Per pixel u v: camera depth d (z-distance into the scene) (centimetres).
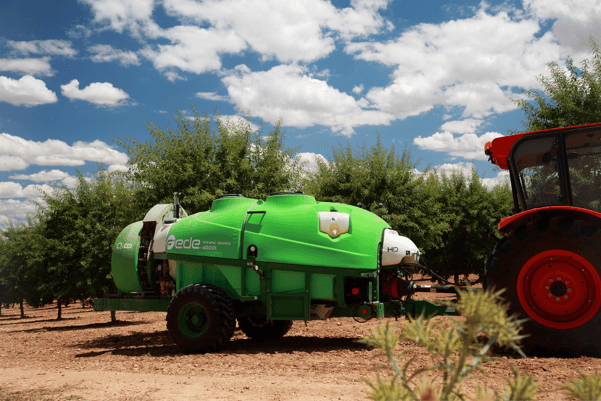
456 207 2173
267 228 685
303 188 1532
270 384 427
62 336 1045
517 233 547
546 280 524
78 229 1570
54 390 435
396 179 1577
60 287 1570
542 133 575
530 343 521
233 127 1509
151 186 1430
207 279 710
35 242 1841
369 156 1658
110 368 566
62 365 616
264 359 579
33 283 2009
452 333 142
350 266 649
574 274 513
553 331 511
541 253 525
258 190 1380
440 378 416
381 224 697
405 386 146
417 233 1562
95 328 1218
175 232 730
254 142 1499
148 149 1473
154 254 775
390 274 690
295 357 588
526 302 530
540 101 1194
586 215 516
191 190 1322
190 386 433
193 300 659
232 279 695
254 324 794
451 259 2195
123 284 788
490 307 131
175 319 662
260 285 676
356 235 662
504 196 2297
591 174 549
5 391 439
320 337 787
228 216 714
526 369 444
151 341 832
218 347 655
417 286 679
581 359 484
